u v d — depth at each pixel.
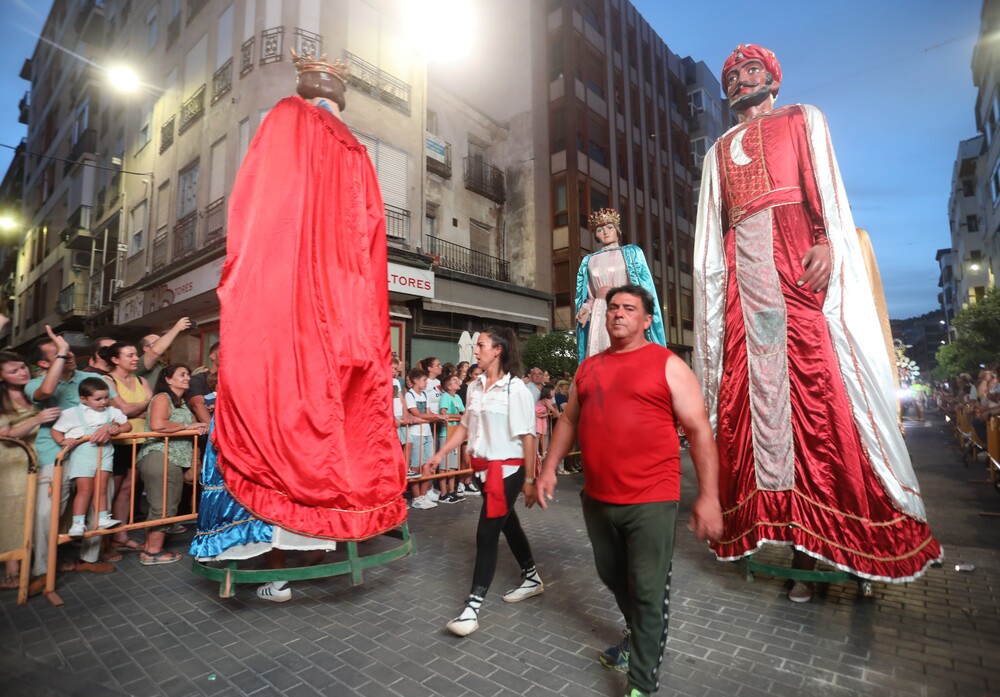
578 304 5.32
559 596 3.67
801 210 3.83
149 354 5.48
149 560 4.48
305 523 3.27
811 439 3.55
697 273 4.29
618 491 2.29
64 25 27.34
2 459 3.73
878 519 3.36
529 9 22.11
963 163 38.22
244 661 2.79
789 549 4.73
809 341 3.65
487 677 2.60
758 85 4.18
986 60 28.00
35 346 4.29
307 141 3.68
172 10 16.89
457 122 19.84
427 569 4.26
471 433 3.53
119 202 19.52
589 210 22.30
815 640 2.95
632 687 2.16
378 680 2.59
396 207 14.64
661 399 2.30
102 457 4.20
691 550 4.71
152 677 2.63
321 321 3.48
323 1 13.24
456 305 16.69
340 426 3.41
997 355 22.64
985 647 2.84
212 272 13.20
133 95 18.89
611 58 25.11
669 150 29.67
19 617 3.38
